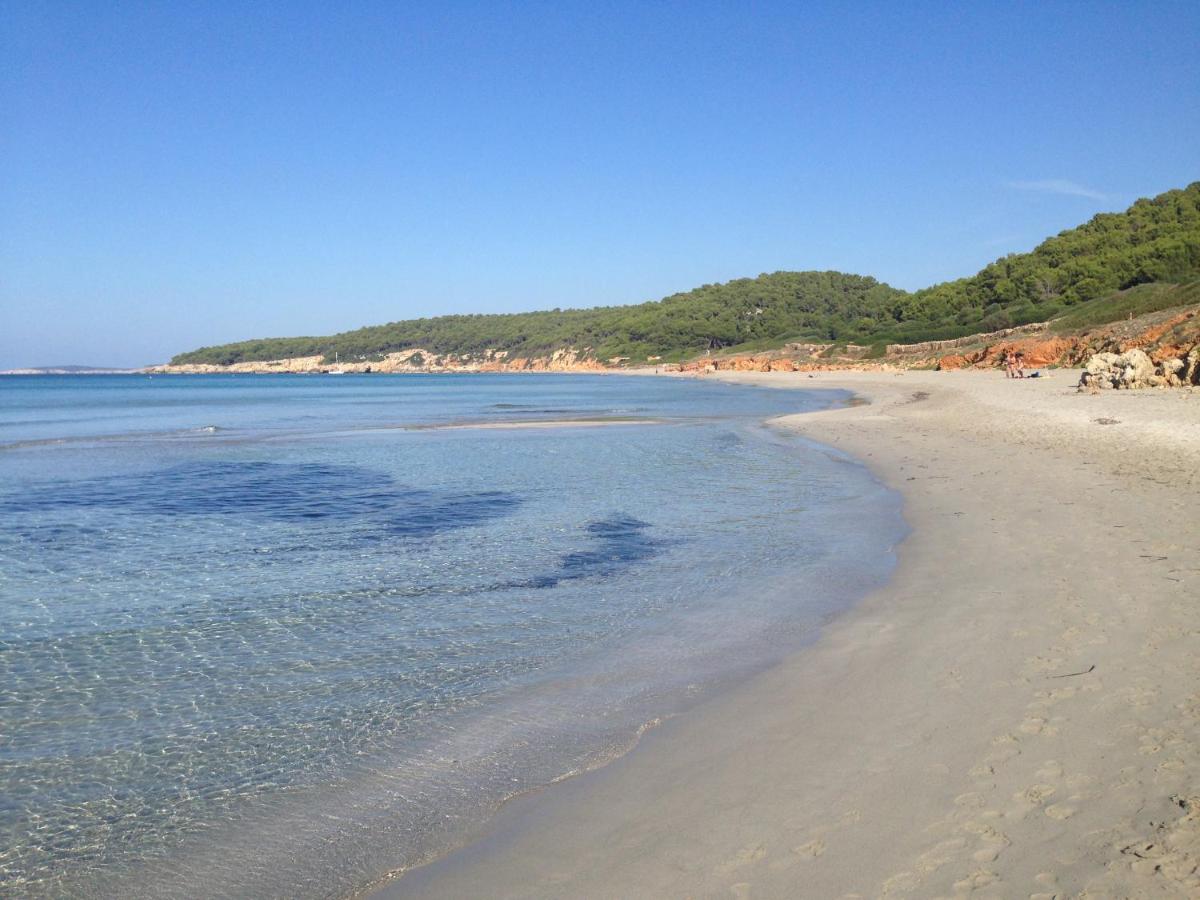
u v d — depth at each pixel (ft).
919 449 74.69
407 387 356.59
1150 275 270.67
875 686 21.61
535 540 44.11
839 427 103.35
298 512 54.13
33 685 24.71
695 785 17.06
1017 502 45.37
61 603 33.50
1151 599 26.07
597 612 30.83
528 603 32.32
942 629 25.70
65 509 56.13
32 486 66.59
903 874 13.08
